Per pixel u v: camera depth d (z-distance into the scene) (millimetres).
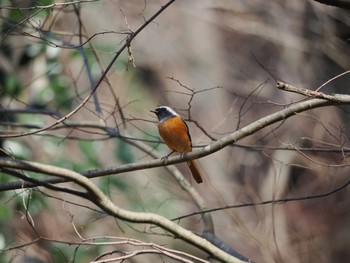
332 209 18969
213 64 19516
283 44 17906
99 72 11555
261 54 19062
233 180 18172
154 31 19766
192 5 19172
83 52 10609
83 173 8148
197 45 19781
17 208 10766
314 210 19031
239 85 18828
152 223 8086
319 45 17422
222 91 19031
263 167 18359
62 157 11445
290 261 16078
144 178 14469
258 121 8023
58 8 9492
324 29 16984
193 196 10398
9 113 10922
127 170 8219
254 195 15844
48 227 12094
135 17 18562
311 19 17859
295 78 17891
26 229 11758
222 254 8281
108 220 12820
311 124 17016
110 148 13039
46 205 10945
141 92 17797
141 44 19828
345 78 17875
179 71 19688
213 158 18188
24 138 11633
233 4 18422
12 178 10469
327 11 16172
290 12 18125
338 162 16047
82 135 13203
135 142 10969
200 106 19031
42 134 10344
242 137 8086
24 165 7430
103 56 12570
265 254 14070
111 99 14695
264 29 18156
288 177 18469
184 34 19828
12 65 11508
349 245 18531
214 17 18844
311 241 16750
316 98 7371
